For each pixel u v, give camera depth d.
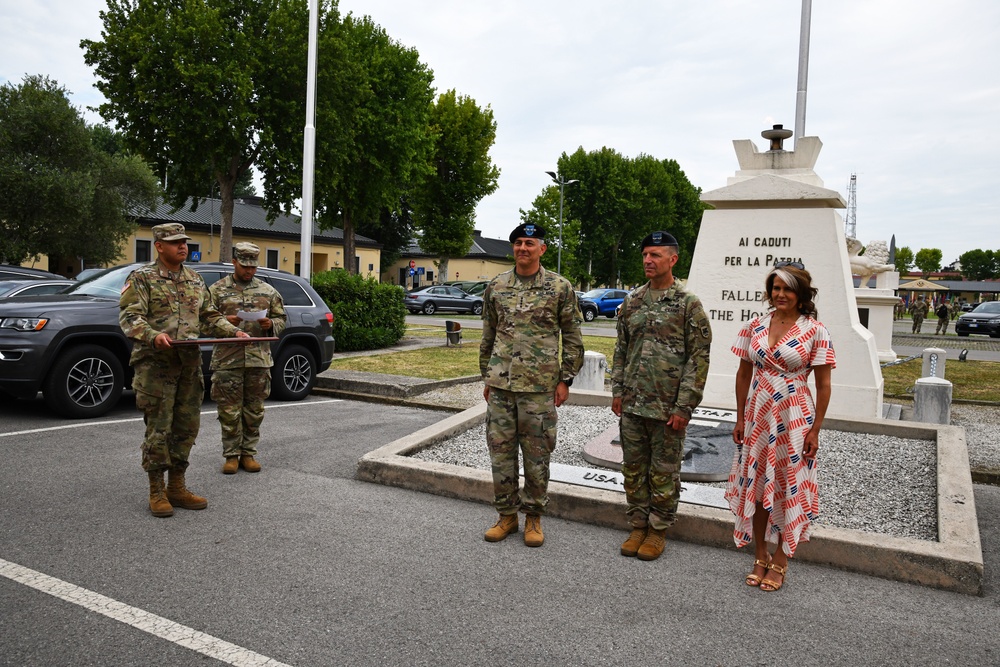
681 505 4.59
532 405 4.21
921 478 5.54
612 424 7.34
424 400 9.62
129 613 3.24
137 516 4.56
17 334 7.05
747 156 8.55
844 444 6.52
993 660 3.05
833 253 7.74
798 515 3.61
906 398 10.95
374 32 34.06
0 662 2.79
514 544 4.29
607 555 4.16
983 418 9.27
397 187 34.94
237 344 5.61
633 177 53.94
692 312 3.94
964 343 26.66
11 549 3.94
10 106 28.34
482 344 4.48
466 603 3.45
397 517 4.70
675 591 3.67
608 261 56.53
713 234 8.25
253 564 3.85
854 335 7.62
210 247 38.47
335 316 15.34
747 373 3.87
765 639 3.18
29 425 7.04
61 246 28.72
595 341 20.23
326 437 7.17
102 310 7.68
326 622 3.22
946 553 3.84
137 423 7.29
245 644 3.00
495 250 62.78
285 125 24.81
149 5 22.53
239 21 24.44
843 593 3.71
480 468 5.50
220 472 5.71
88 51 22.70
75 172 28.78
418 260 58.84
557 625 3.25
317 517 4.65
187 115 22.62
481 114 44.06
